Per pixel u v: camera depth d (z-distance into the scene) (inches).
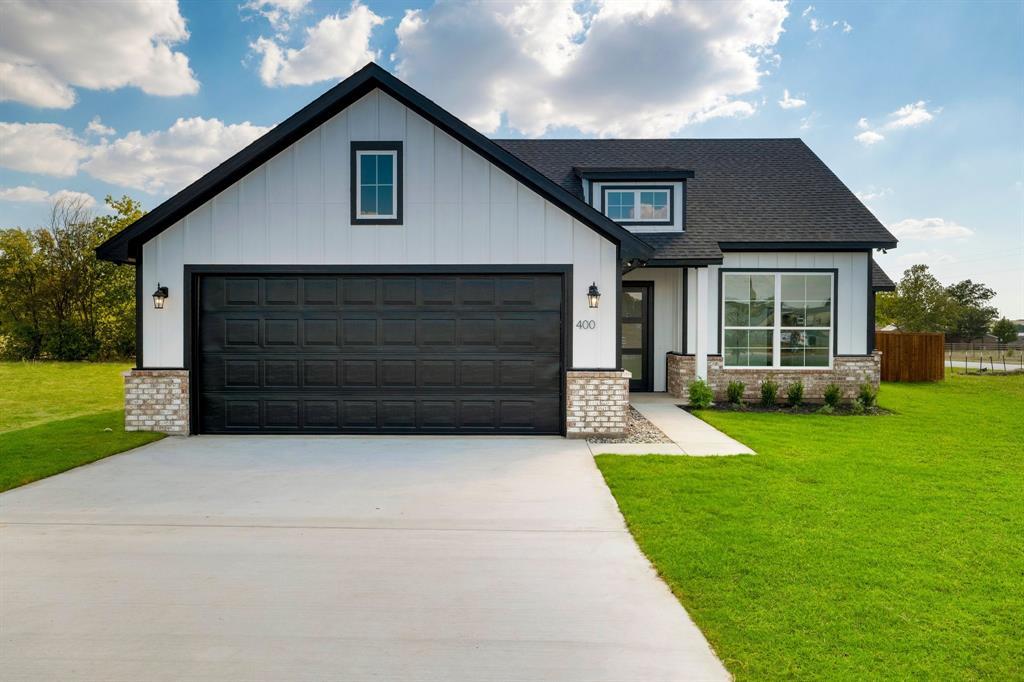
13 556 180.2
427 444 354.0
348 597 152.7
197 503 235.8
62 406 535.5
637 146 665.0
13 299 1151.0
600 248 374.9
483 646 129.0
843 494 240.7
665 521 207.3
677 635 133.6
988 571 165.3
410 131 374.6
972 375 872.9
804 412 474.6
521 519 216.2
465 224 376.2
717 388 535.5
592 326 374.0
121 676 117.5
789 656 122.6
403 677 117.3
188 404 374.9
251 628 136.6
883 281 567.8
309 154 374.9
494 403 379.6
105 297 1160.2
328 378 380.2
